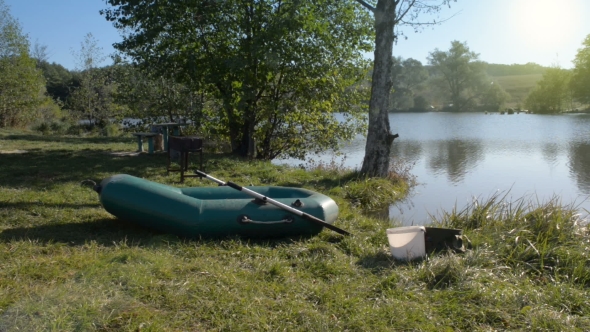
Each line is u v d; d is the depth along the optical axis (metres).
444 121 39.56
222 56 13.48
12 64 22.89
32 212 6.07
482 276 4.28
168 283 3.89
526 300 3.81
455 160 16.59
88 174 9.23
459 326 3.45
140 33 13.23
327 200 5.90
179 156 11.88
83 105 26.36
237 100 13.27
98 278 3.86
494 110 58.19
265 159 14.23
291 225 5.41
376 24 10.52
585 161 15.88
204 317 3.39
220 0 12.56
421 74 62.47
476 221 6.44
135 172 9.79
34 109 24.31
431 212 8.80
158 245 4.90
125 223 5.79
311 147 15.56
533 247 4.91
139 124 18.23
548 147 19.94
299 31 12.91
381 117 10.69
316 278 4.29
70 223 5.71
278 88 13.92
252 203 5.42
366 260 4.84
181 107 16.78
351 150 19.66
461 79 60.06
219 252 4.85
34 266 4.14
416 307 3.68
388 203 9.45
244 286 3.92
